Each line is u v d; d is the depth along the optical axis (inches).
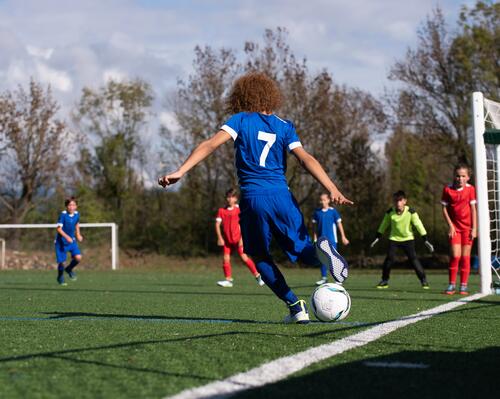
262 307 690.8
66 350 359.3
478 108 824.3
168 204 2960.1
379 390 258.7
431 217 2615.7
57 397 247.0
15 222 2965.1
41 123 2989.7
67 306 721.6
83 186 3026.6
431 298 807.7
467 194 895.1
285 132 451.5
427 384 270.1
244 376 284.5
